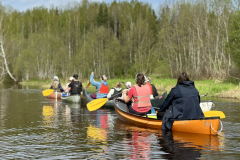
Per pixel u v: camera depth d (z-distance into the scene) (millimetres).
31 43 49281
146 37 43625
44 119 6973
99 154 3916
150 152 3998
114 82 27719
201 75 28812
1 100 12531
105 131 5473
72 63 44844
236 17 20656
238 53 20281
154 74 41125
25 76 46219
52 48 46969
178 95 5305
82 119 6992
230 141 4590
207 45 28609
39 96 15062
